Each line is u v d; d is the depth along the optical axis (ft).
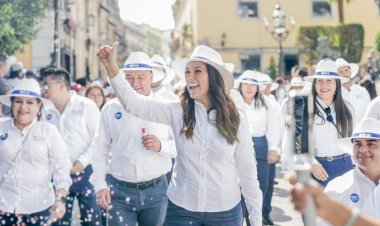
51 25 66.44
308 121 5.84
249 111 23.26
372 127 11.77
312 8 101.40
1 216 14.30
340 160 16.80
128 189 14.67
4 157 14.29
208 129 11.66
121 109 14.70
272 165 24.21
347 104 17.35
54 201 14.71
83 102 17.43
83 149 17.22
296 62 100.53
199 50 11.71
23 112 14.24
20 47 54.13
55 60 55.72
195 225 11.84
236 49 101.09
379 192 11.69
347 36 87.56
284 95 48.85
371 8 101.50
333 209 5.56
